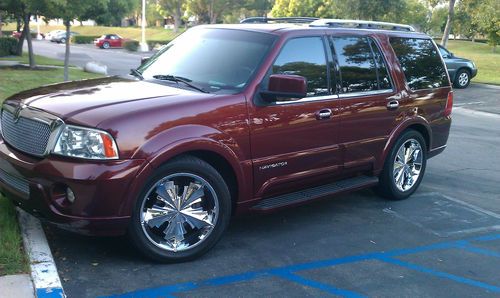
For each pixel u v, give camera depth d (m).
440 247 5.21
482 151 10.11
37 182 4.00
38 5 18.22
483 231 5.73
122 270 4.21
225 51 5.16
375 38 6.07
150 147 4.04
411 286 4.34
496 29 25.30
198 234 4.50
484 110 16.25
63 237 4.72
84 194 3.88
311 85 5.23
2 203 5.07
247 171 4.70
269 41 5.07
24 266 3.98
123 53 44.12
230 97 4.57
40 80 17.20
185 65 5.21
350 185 5.73
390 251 5.03
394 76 6.16
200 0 71.88
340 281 4.34
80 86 4.87
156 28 86.12
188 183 4.37
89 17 20.27
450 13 25.20
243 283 4.18
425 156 6.80
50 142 4.00
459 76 21.56
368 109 5.76
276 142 4.88
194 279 4.17
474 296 4.24
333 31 5.59
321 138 5.29
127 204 4.00
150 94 4.49
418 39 6.76
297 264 4.60
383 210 6.22
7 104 4.72
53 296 3.65
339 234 5.38
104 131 3.91
